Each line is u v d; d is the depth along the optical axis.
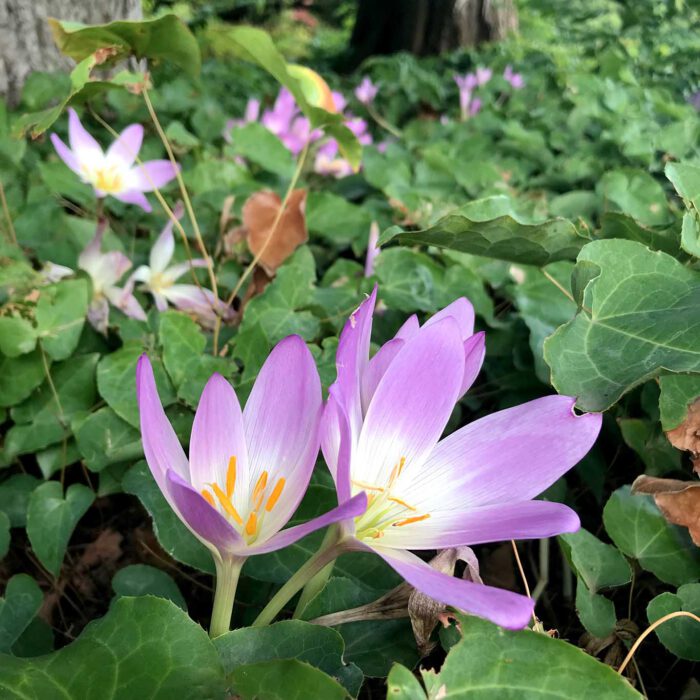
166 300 0.43
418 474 0.22
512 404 0.41
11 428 0.36
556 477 0.22
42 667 0.21
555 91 1.23
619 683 0.20
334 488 0.29
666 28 1.26
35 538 0.32
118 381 0.35
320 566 0.22
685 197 0.31
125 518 0.38
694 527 0.27
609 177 0.57
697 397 0.27
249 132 0.65
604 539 0.35
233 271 0.50
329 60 2.74
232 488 0.22
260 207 0.46
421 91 1.19
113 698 0.20
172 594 0.29
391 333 0.43
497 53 1.84
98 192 0.47
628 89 0.96
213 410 0.21
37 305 0.36
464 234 0.30
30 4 0.71
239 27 0.37
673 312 0.26
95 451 0.34
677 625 0.26
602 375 0.26
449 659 0.20
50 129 0.71
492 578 0.35
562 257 0.32
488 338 0.43
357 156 0.45
